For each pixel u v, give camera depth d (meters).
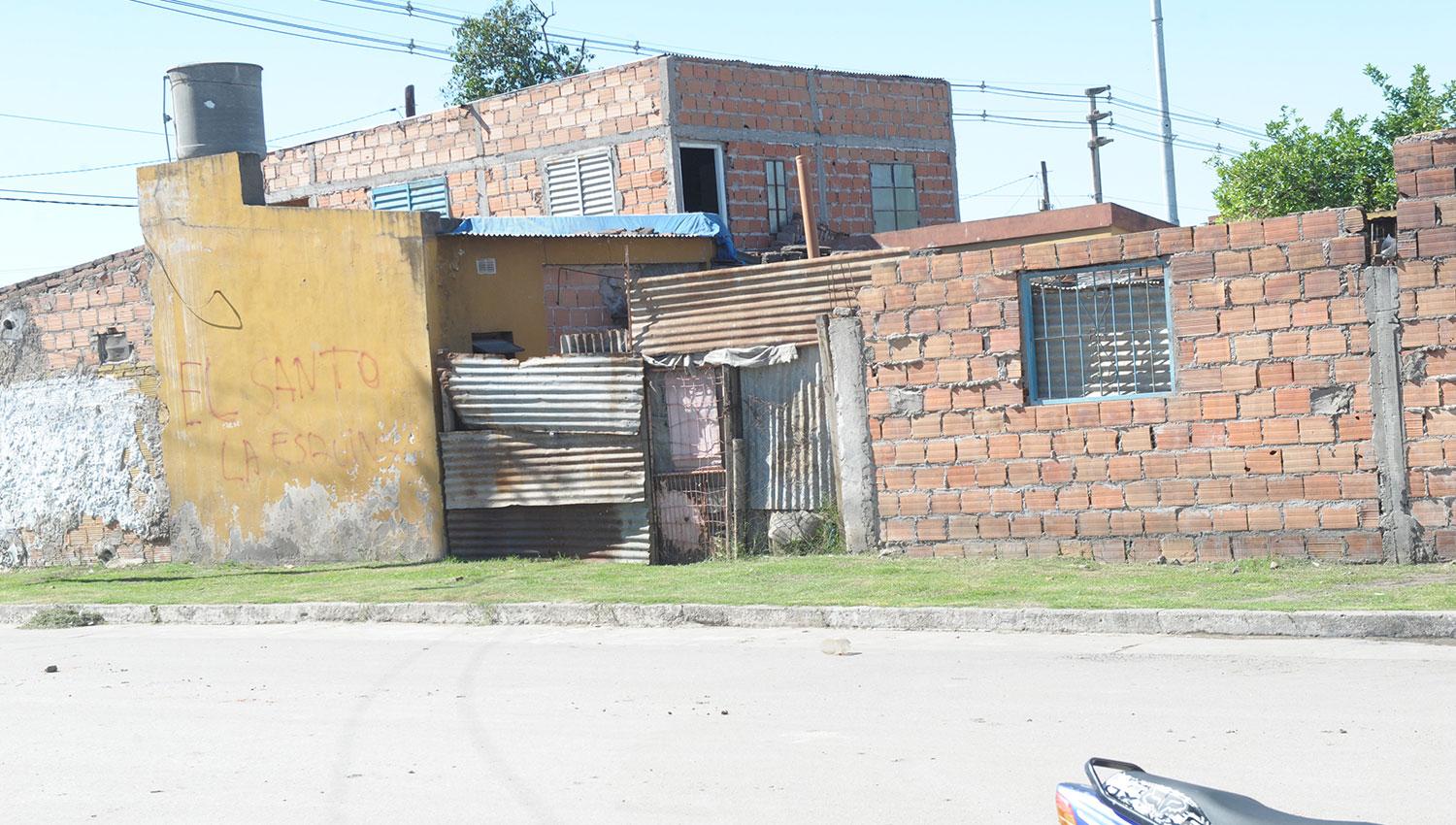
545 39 40.97
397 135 29.23
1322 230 13.18
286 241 18.62
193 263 19.31
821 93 27.31
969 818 6.32
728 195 25.86
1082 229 19.48
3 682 11.20
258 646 12.59
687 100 25.53
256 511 19.03
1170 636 10.73
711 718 8.54
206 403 19.36
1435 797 6.29
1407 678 8.73
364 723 8.88
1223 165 28.02
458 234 18.23
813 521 15.98
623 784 7.15
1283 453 13.39
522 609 13.30
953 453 14.88
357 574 16.84
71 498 20.52
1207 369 13.67
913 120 28.64
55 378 20.64
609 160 26.11
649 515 16.66
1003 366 14.57
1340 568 12.90
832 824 6.35
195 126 22.50
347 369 18.31
